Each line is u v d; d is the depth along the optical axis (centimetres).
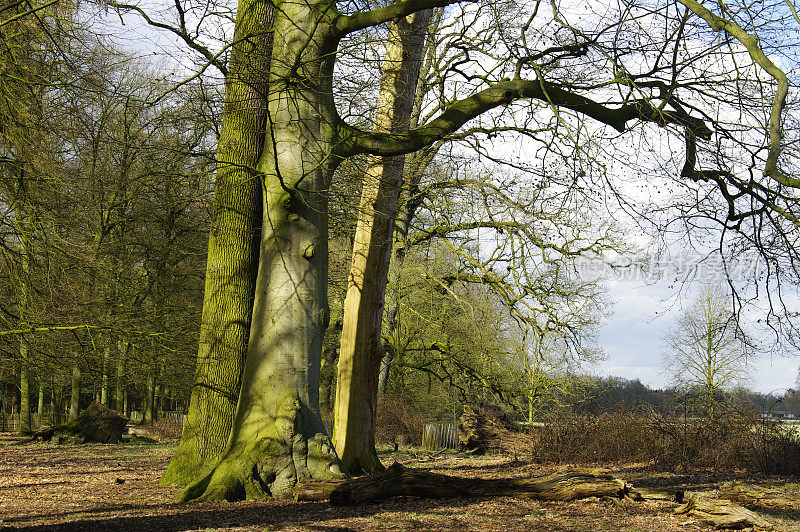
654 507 812
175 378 2044
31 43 1130
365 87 1031
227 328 1017
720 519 701
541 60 1113
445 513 755
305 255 930
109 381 2250
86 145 1301
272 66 972
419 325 2214
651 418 1508
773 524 735
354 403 1122
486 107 1046
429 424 2172
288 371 905
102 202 1448
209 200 1357
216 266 1036
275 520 705
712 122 1054
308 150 949
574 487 844
